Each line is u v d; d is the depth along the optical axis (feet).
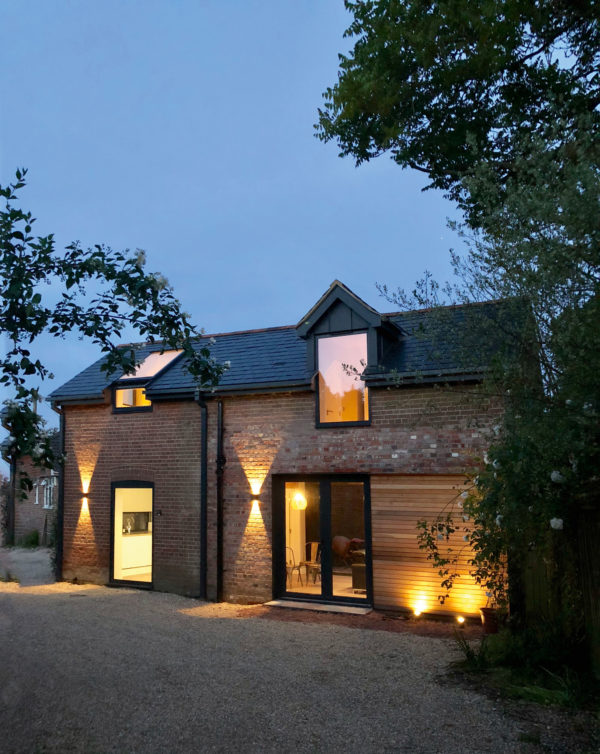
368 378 37.88
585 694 20.49
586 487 21.30
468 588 34.83
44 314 18.71
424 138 35.96
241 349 48.88
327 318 41.34
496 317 22.12
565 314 19.51
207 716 19.85
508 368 20.80
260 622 35.29
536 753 16.60
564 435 18.63
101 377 51.57
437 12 31.94
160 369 48.34
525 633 25.54
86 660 26.48
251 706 20.76
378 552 37.93
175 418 45.83
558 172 21.58
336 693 22.06
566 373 19.58
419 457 36.94
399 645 29.73
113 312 20.67
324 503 40.60
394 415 38.11
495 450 21.63
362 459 38.78
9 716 19.88
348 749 17.28
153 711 20.29
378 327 39.45
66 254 20.35
